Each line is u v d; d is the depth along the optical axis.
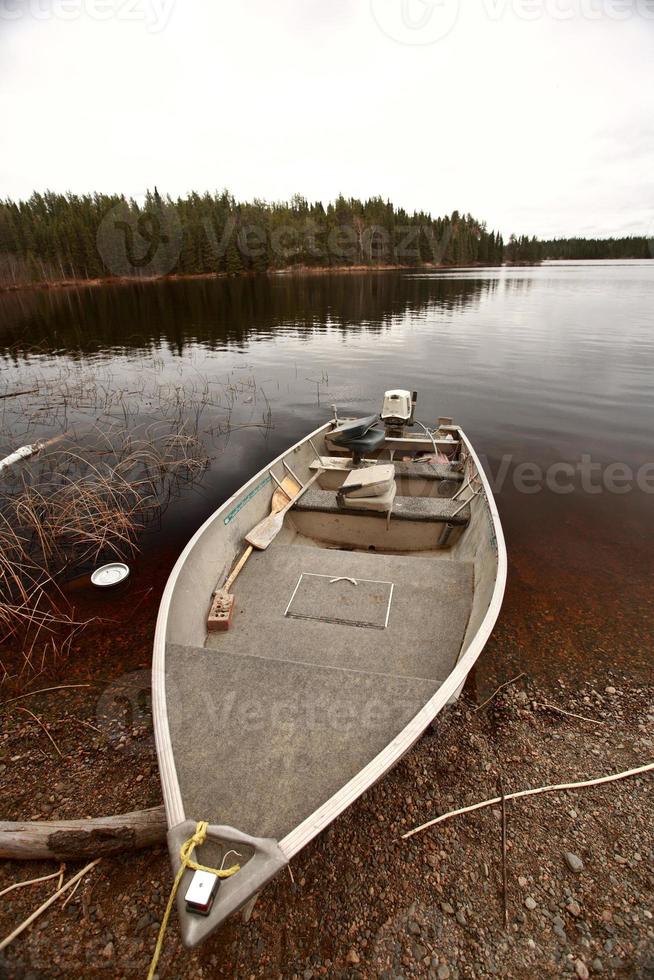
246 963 2.17
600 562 5.16
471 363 14.34
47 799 2.88
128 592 4.80
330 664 3.18
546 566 5.08
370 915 2.33
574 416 10.02
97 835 2.53
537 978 2.10
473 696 3.56
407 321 22.44
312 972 2.13
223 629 3.45
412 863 2.53
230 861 1.87
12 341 18.48
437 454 6.33
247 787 2.14
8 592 4.82
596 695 3.56
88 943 2.24
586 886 2.43
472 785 2.92
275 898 2.39
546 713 3.42
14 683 3.74
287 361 15.13
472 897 2.39
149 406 10.80
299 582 3.90
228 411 10.58
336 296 33.31
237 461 8.09
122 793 2.91
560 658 3.88
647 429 9.28
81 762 3.11
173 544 5.67
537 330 19.17
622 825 2.70
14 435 8.98
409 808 2.79
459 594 3.69
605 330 18.73
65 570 5.17
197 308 28.36
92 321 23.66
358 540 4.95
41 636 4.22
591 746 3.17
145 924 2.30
